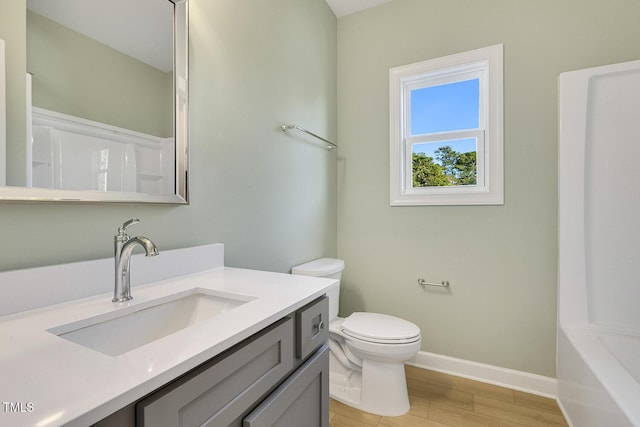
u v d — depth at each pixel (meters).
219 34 1.30
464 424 1.51
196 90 1.19
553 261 1.78
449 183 2.12
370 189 2.27
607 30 1.67
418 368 2.07
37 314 0.71
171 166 1.09
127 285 0.82
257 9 1.53
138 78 0.99
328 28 2.25
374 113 2.26
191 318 0.95
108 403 0.40
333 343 1.82
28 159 0.74
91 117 0.87
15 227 0.74
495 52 1.89
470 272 1.98
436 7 2.06
